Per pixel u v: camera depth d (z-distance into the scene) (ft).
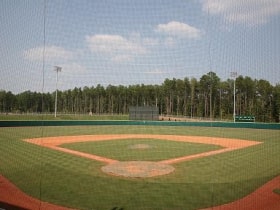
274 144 75.61
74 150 66.28
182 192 34.14
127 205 30.04
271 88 189.98
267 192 34.06
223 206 29.71
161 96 214.69
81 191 34.58
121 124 137.08
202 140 85.40
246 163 50.93
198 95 217.36
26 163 50.62
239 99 207.92
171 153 62.44
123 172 44.11
